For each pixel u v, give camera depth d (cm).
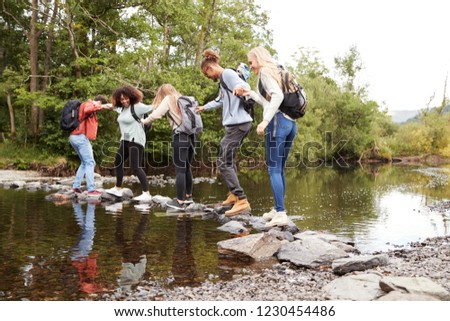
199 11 2447
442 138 5053
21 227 624
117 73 1794
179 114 782
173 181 1430
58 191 1016
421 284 367
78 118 919
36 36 1861
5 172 1588
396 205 955
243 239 525
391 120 6047
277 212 652
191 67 2294
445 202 1011
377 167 3047
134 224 662
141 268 446
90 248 516
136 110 882
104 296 368
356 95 4684
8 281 399
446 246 562
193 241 562
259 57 627
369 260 452
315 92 3925
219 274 435
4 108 2383
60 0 1744
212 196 1026
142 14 1981
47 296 366
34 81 1858
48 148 1809
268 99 627
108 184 1270
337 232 648
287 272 447
